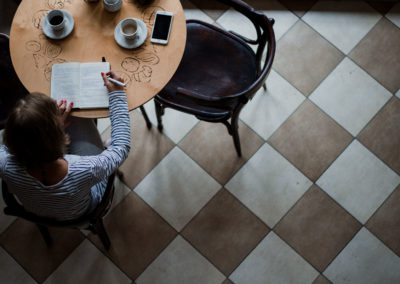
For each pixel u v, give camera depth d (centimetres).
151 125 244
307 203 232
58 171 138
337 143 242
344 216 229
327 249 224
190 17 264
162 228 227
